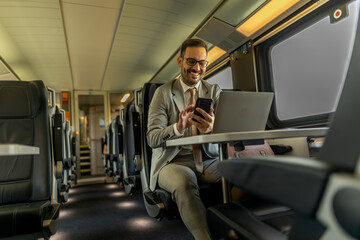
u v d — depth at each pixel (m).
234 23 3.45
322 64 2.70
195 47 1.99
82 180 7.33
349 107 0.47
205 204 1.75
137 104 3.01
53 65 5.62
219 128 1.40
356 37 0.50
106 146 7.42
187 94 2.13
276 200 0.48
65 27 4.07
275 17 3.04
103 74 6.54
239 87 3.72
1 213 1.39
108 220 3.10
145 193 2.10
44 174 1.75
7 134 1.71
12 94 1.75
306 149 2.33
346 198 0.37
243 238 0.74
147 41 4.64
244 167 0.58
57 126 2.92
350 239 0.37
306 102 2.89
